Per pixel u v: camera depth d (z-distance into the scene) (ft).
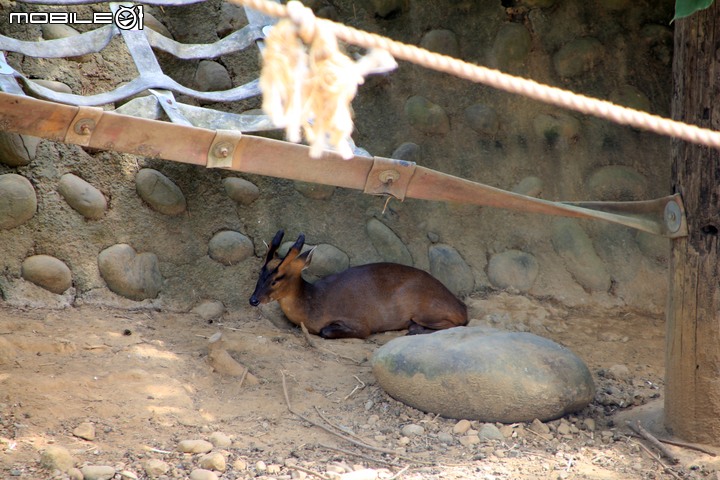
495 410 63.52
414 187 58.75
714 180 58.08
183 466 55.11
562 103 23.76
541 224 99.66
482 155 100.48
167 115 69.36
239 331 83.46
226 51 83.76
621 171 101.30
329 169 57.16
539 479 55.77
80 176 86.17
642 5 107.14
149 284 85.76
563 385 63.77
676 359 61.31
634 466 58.34
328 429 63.26
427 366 65.31
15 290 80.38
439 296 89.81
